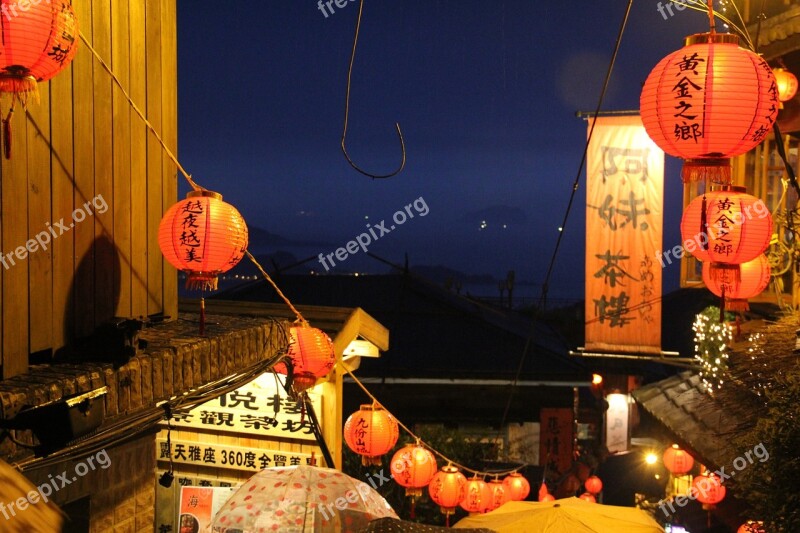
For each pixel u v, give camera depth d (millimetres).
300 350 8516
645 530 8406
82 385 5188
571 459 21500
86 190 6152
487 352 24109
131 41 6770
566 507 8789
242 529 6828
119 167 6617
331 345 8820
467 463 18219
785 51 12312
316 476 7160
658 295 13984
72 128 5984
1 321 5121
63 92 5871
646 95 6727
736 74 6352
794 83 11930
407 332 24750
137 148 6883
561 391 23062
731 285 8367
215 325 7621
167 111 7352
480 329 25219
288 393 8961
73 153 5992
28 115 5480
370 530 5562
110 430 5520
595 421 23812
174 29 7469
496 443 19344
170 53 7395
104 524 7086
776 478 7875
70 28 4703
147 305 7141
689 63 6461
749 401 11273
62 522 1655
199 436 9945
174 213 6395
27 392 4750
